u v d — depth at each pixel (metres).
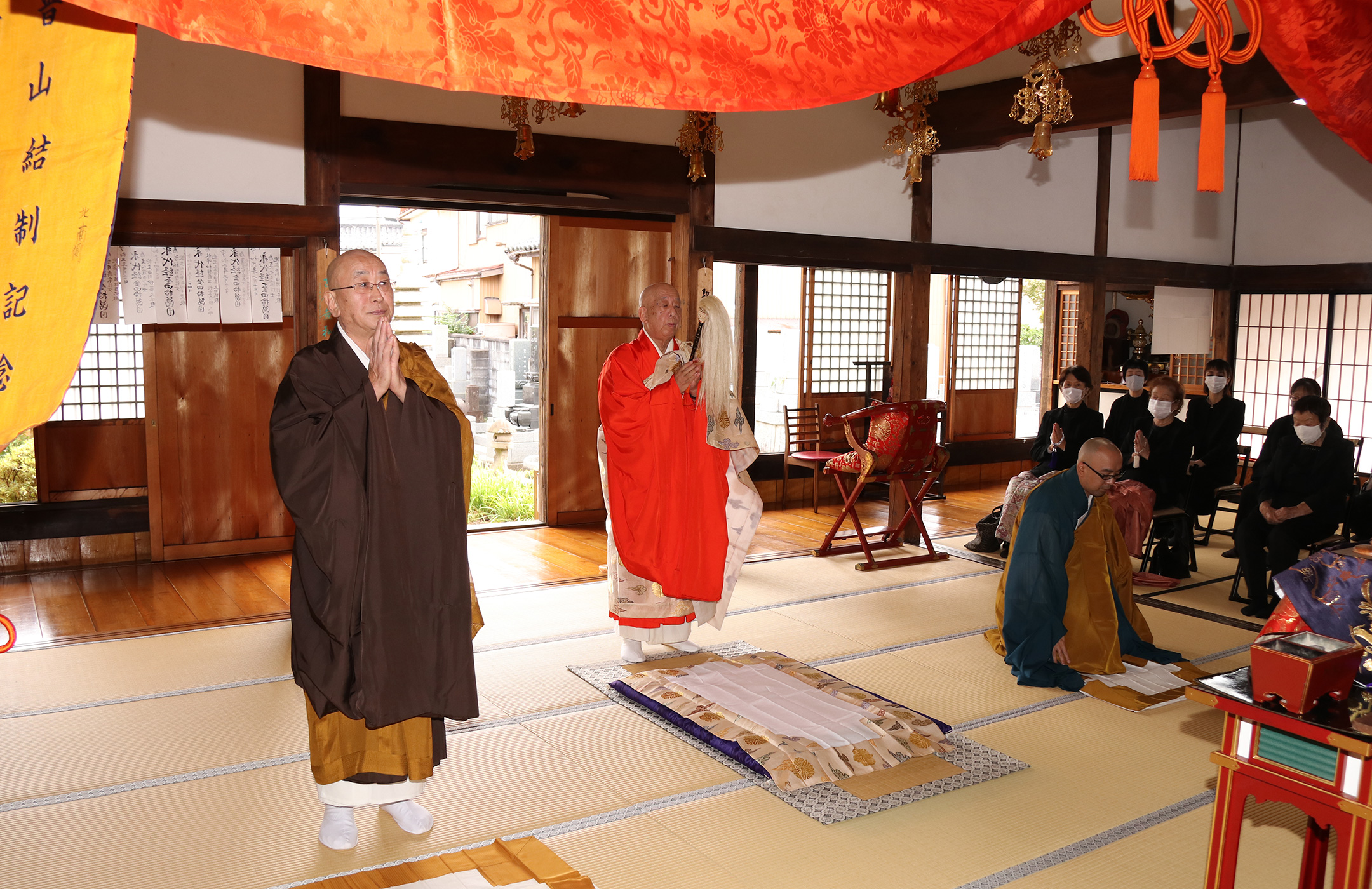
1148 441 5.64
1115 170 7.92
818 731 3.09
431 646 2.31
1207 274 8.66
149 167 4.80
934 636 4.36
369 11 1.42
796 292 10.08
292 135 5.07
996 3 2.13
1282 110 8.49
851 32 1.99
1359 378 8.23
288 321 5.57
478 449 9.77
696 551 3.83
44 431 5.27
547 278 6.57
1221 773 1.97
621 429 3.72
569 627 4.41
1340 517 4.66
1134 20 2.24
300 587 2.28
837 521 5.91
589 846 2.49
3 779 2.82
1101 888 2.34
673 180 6.01
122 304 5.00
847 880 2.35
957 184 7.00
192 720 3.28
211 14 1.24
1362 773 1.75
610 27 1.70
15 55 1.02
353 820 2.51
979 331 9.14
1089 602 3.78
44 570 5.27
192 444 5.48
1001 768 2.99
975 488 8.91
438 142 5.33
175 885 2.28
